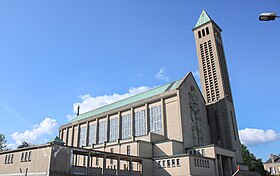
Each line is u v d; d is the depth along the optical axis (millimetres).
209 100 86062
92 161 70562
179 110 67938
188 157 52250
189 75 78875
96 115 93000
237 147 77250
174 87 75750
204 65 91812
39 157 40812
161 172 55812
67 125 105188
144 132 74188
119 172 49312
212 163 58781
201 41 95500
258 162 98625
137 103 79375
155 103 75062
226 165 66062
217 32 98062
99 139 88750
